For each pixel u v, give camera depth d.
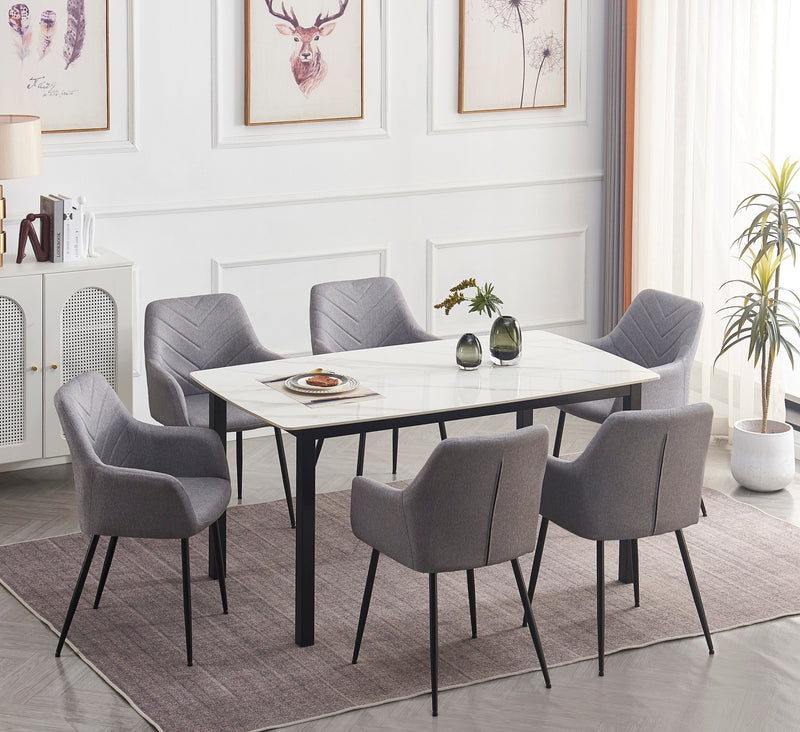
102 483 3.83
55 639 4.11
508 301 6.81
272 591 4.48
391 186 6.36
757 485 5.49
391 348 4.91
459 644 4.10
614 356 4.77
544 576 4.63
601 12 6.72
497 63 6.48
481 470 3.59
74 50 5.52
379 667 3.94
